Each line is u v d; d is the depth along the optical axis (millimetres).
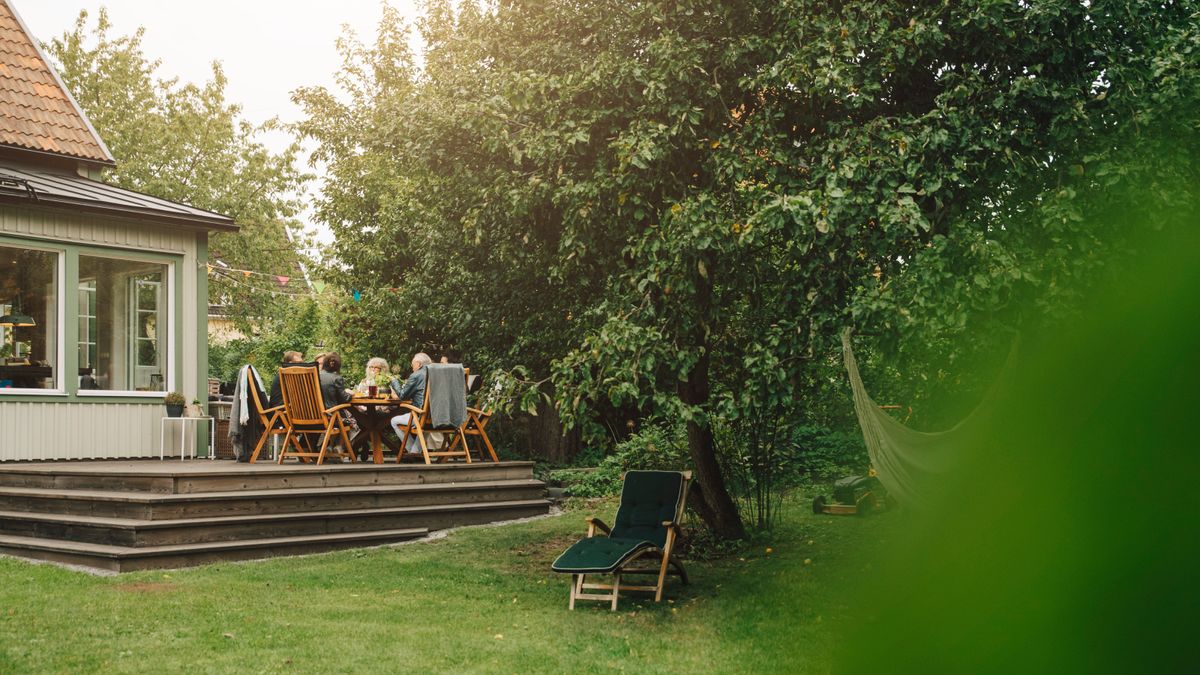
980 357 4621
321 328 25703
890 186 6430
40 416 11734
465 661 5492
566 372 7469
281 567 8367
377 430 11750
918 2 6898
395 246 17422
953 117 6391
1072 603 555
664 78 7094
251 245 32125
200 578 7699
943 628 605
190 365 13227
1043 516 570
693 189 7434
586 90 7465
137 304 12789
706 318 7863
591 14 8055
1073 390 573
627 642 6062
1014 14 6617
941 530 626
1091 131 6207
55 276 12016
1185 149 5551
